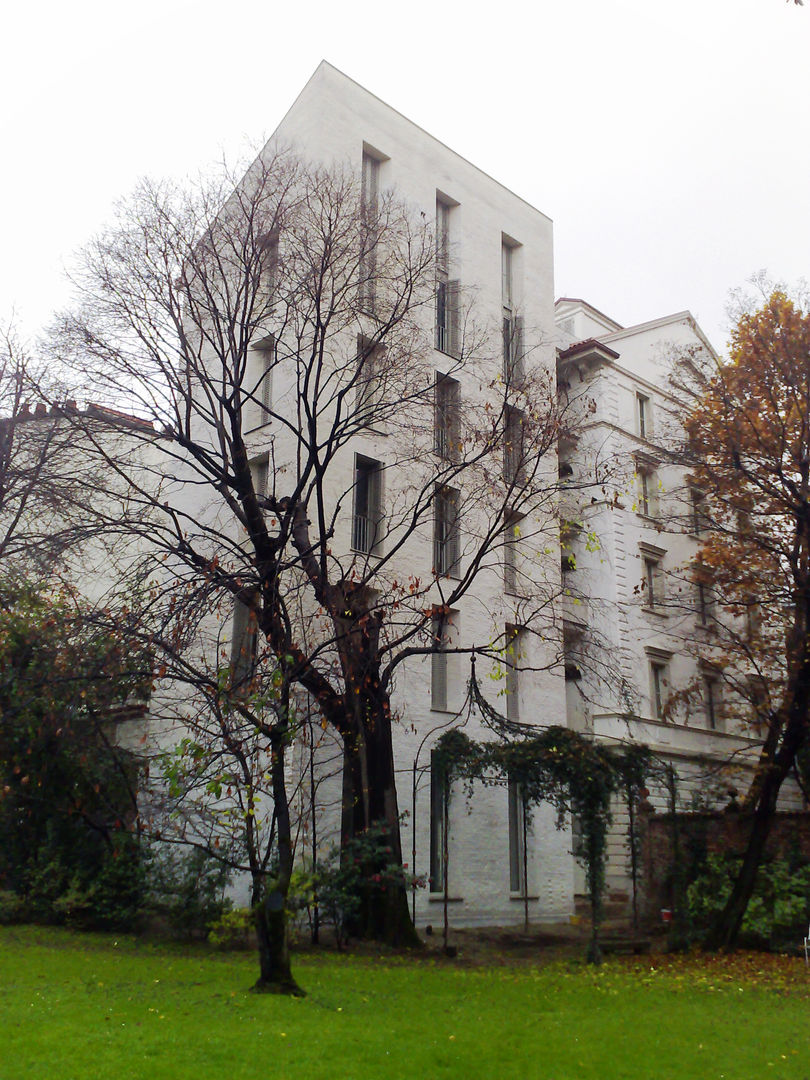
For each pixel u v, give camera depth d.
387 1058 8.51
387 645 17.84
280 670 12.47
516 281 28.83
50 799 18.73
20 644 17.59
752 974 15.88
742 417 21.98
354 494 22.50
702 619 31.03
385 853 17.45
